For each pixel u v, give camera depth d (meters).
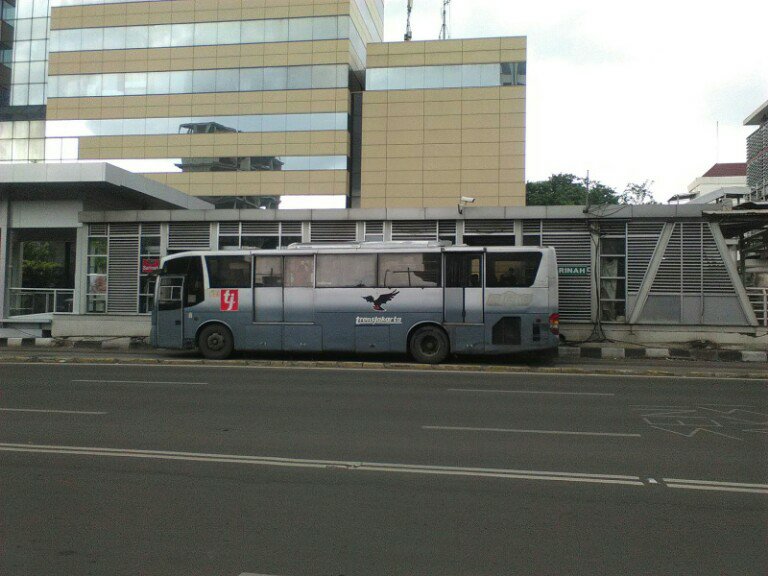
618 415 9.23
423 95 48.88
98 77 52.00
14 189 23.69
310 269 17.03
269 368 15.29
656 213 19.62
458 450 7.11
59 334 22.27
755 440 7.64
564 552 4.29
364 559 4.18
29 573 3.97
